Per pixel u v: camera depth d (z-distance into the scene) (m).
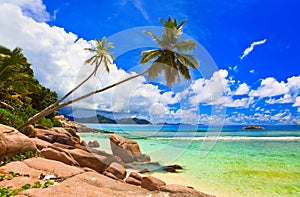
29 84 12.44
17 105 14.35
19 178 3.56
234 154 13.65
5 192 2.92
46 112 10.26
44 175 3.80
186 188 3.56
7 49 10.31
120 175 5.39
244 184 6.65
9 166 4.14
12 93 15.29
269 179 7.36
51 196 2.87
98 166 5.95
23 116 12.93
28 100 16.64
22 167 4.16
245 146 18.55
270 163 10.59
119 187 3.59
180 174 7.32
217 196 5.48
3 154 4.63
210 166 9.36
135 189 3.60
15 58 10.25
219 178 7.34
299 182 6.93
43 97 20.33
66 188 3.20
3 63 10.16
